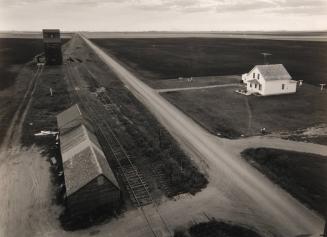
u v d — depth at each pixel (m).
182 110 52.97
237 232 24.34
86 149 29.89
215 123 46.91
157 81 76.50
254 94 63.31
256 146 39.03
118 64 101.38
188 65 102.69
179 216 26.25
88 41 198.88
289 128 45.03
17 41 196.50
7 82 72.19
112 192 26.67
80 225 25.00
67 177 27.48
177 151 37.53
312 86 71.00
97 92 64.62
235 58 121.50
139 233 24.22
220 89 68.06
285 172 32.72
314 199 28.34
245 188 30.17
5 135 42.19
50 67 90.88
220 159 35.78
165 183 31.27
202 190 29.89
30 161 35.25
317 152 37.28
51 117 49.31
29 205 27.58
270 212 26.70
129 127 45.41
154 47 165.38
